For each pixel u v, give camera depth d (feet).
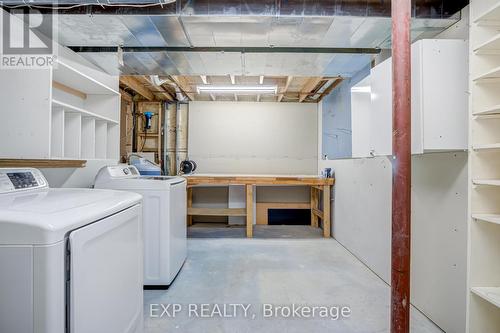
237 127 18.94
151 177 10.41
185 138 19.04
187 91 16.48
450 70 5.73
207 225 17.75
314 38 7.86
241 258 11.43
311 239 14.35
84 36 7.69
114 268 4.31
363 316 7.15
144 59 9.24
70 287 3.29
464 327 5.96
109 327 4.15
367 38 7.83
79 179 9.34
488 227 5.56
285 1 6.61
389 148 6.42
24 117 6.47
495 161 5.57
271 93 16.22
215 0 6.62
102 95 10.18
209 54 8.97
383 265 9.28
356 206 11.57
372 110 7.32
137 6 6.57
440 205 6.71
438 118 5.71
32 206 3.76
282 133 18.98
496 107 4.98
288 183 14.76
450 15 6.56
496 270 5.56
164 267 8.66
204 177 15.02
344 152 13.11
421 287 7.41
